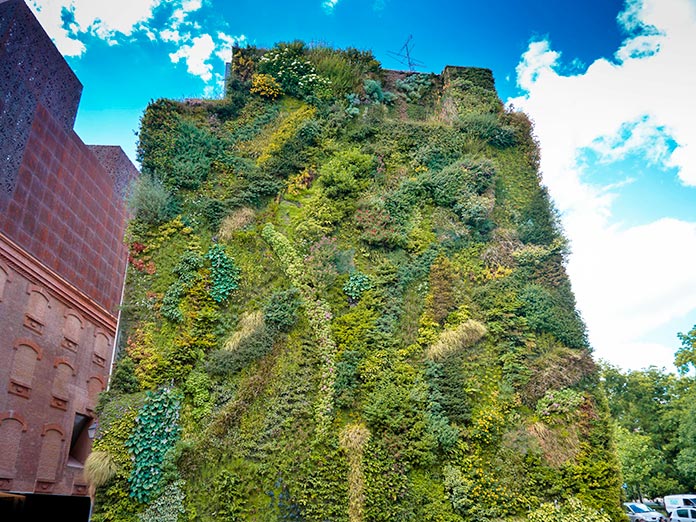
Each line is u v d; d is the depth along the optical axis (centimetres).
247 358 1196
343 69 1781
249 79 1698
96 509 1025
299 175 1501
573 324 1372
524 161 1675
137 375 1160
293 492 1077
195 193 1414
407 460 1140
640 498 3209
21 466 1491
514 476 1161
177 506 1040
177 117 1520
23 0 1858
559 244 1481
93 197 2252
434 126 1694
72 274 2002
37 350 1608
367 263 1402
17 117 1742
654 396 3141
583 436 1226
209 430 1111
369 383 1215
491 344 1331
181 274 1277
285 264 1330
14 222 1659
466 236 1477
